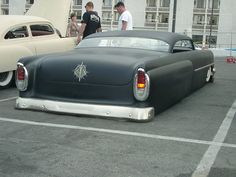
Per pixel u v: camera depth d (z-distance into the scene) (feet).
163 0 174.91
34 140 14.38
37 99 18.37
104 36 21.18
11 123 16.52
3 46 25.12
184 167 12.17
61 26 36.60
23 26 27.30
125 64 17.01
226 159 12.94
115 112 16.90
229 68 42.47
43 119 17.19
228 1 169.07
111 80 16.93
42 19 29.32
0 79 25.66
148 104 16.99
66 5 37.04
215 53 85.46
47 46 28.55
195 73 23.38
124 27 31.35
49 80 17.97
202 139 15.05
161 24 175.94
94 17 34.81
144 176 11.44
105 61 17.28
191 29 157.07
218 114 19.40
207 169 12.05
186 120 17.88
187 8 171.32
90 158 12.71
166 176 11.48
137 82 16.63
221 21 170.19
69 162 12.34
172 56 19.67
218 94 24.98
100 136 14.96
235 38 153.89
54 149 13.47
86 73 17.26
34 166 12.00
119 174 11.53
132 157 12.88
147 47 19.89
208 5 171.63
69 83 17.58
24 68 18.52
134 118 16.78
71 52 19.34
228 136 15.57
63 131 15.51
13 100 21.89
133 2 176.96
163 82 17.83
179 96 20.65
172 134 15.53
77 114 17.52
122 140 14.56
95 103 17.22
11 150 13.30
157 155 13.12
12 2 180.55
